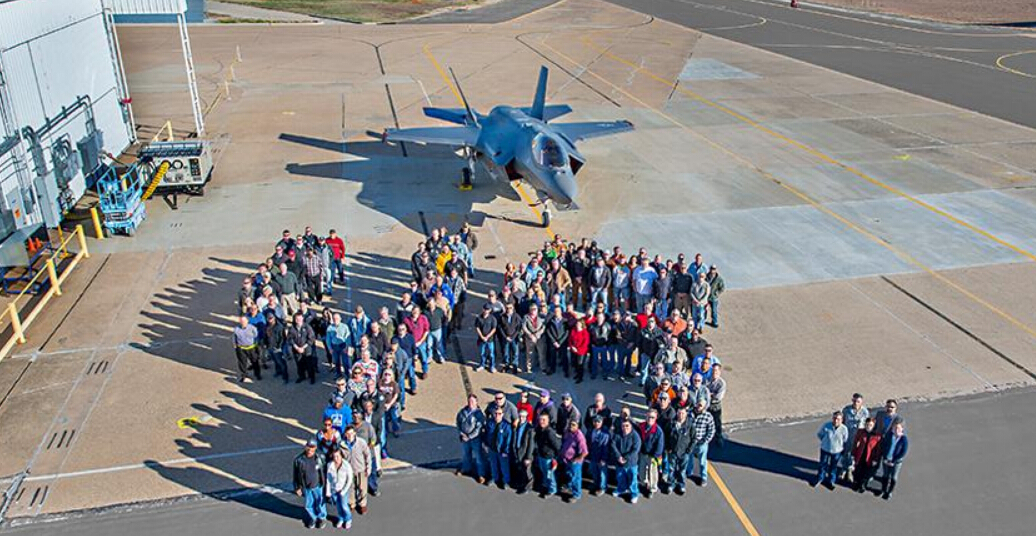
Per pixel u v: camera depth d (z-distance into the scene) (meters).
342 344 14.45
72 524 11.17
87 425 13.46
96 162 26.08
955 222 22.94
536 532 11.11
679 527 11.22
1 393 14.34
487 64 48.28
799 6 80.75
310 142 31.02
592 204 24.41
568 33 62.03
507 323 14.72
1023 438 13.22
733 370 15.27
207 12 72.19
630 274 16.83
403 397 13.73
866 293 18.56
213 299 18.16
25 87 21.25
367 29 63.28
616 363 15.49
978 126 33.47
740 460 12.67
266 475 12.29
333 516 11.45
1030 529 11.20
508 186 26.05
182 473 12.29
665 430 11.63
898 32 61.75
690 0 87.50
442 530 11.14
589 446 11.72
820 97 39.12
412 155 29.44
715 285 16.58
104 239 21.44
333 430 11.13
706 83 42.56
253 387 14.77
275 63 47.81
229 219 22.97
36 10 22.41
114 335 16.50
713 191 25.58
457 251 17.78
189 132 32.53
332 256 18.45
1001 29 62.88
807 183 26.36
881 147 30.45
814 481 12.18
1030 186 25.94
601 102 37.97
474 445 11.94
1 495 11.74
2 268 19.02
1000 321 17.25
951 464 12.57
